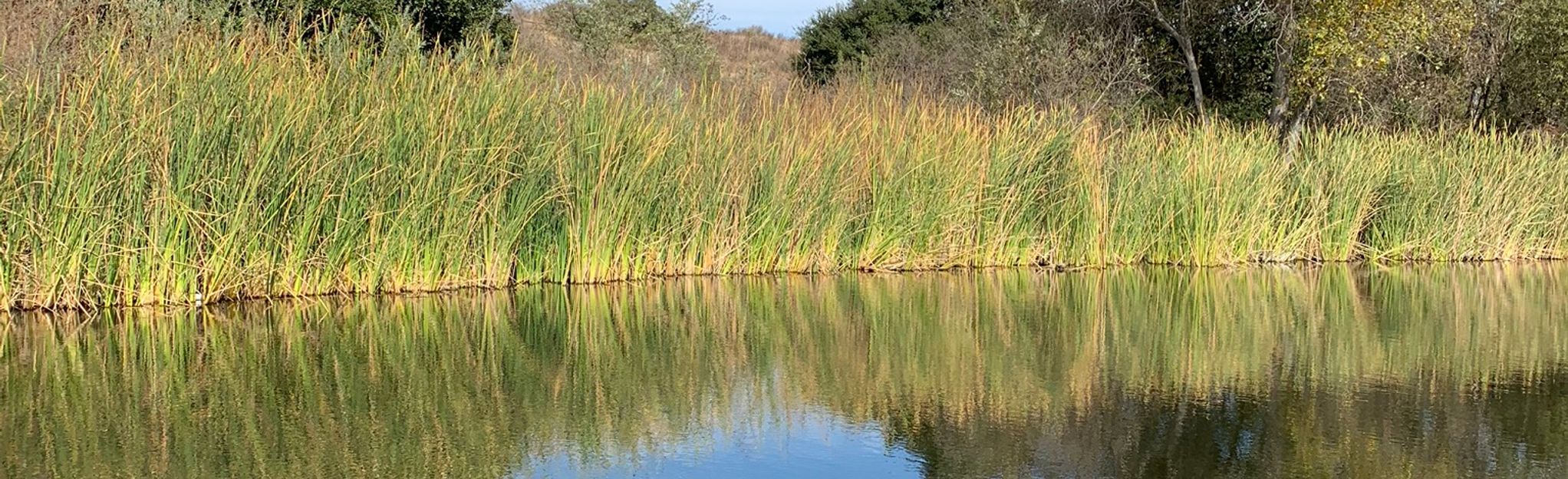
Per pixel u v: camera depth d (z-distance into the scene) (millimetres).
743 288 10375
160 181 8242
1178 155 13000
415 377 6656
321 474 4840
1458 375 7031
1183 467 5113
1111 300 10094
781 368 7035
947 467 5066
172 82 8422
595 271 10383
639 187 10477
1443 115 17859
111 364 6793
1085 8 18188
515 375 6762
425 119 9375
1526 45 18000
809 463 5098
